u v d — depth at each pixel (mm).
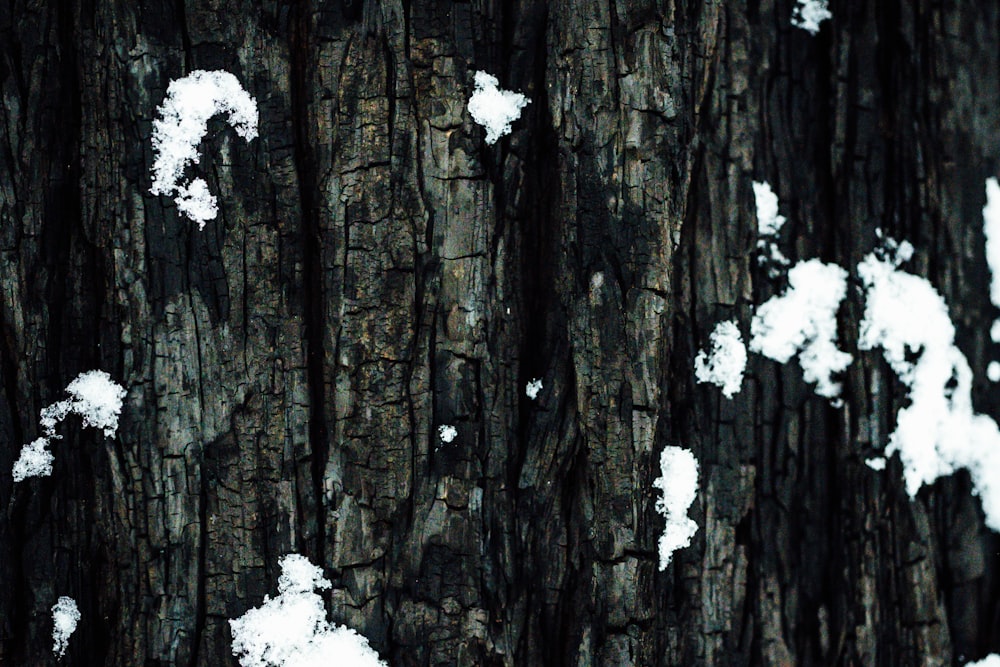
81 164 1613
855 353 1818
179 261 1592
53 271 1612
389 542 1605
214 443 1594
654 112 1664
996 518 1935
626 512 1648
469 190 1629
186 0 1596
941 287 1916
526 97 1671
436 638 1607
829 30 1853
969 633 1891
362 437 1601
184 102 1590
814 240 1824
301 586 1584
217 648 1577
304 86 1613
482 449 1631
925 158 1912
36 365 1603
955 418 1910
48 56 1612
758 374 1782
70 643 1591
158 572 1583
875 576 1813
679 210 1688
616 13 1664
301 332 1609
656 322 1663
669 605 1707
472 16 1639
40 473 1599
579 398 1658
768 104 1809
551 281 1672
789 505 1788
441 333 1624
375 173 1604
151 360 1594
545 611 1657
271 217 1604
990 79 2002
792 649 1768
